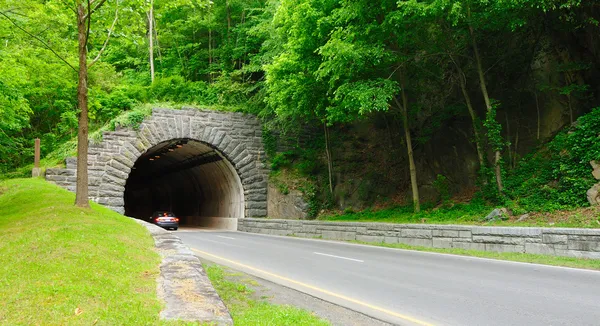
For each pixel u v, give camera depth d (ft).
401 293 26.18
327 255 45.32
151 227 48.34
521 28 63.10
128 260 24.35
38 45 65.87
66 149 90.89
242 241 62.90
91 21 51.98
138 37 54.08
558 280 29.66
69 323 13.70
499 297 24.67
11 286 17.81
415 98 80.89
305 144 108.37
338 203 96.89
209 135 99.35
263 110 100.99
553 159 56.80
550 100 63.57
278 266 37.42
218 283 28.22
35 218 40.88
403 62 62.85
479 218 56.75
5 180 81.35
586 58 58.03
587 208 47.88
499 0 47.78
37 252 24.48
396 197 86.69
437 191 78.23
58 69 69.62
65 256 23.26
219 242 60.54
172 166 132.77
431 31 61.98
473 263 38.70
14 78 61.36
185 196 152.46
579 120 53.72
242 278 31.12
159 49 135.74
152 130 93.81
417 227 54.70
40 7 52.75
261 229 88.99
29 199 56.29
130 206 224.53
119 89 105.29
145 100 105.81
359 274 33.19
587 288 26.84
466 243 48.47
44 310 14.78
